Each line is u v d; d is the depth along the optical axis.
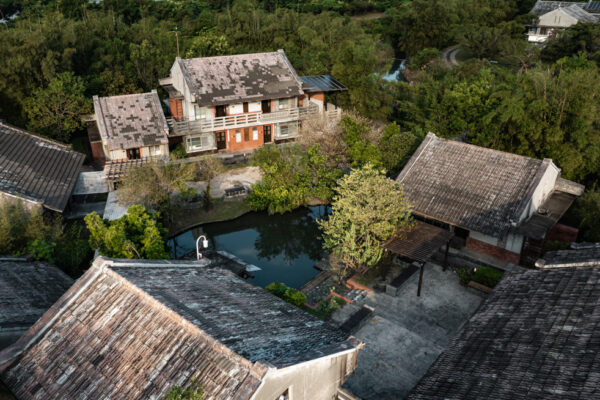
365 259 28.14
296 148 45.62
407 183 33.12
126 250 26.81
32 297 20.66
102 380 14.03
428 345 24.70
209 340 13.91
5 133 37.59
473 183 31.67
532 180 30.27
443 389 15.30
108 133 43.22
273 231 39.41
